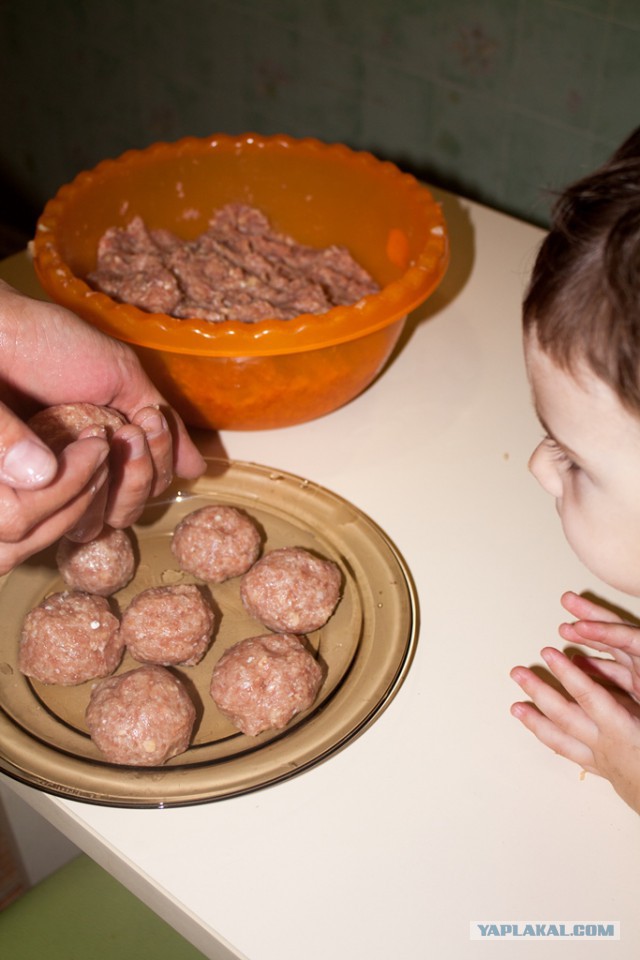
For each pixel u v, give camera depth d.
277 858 0.65
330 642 0.79
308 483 0.90
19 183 2.54
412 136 1.74
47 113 2.33
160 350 0.85
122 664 0.79
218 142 1.10
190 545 0.84
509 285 1.14
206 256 1.06
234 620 0.82
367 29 1.67
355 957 0.61
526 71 1.52
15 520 0.61
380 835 0.66
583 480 0.65
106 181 1.05
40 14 2.15
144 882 0.65
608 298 0.54
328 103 1.82
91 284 1.00
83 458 0.64
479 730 0.72
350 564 0.84
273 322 0.83
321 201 1.12
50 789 0.68
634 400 0.56
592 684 0.70
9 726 0.72
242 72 1.90
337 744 0.70
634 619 0.80
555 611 0.81
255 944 0.61
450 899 0.63
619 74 1.43
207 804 0.68
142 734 0.69
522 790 0.69
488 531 0.87
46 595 0.83
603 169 0.57
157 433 0.76
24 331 0.75
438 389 1.02
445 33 1.58
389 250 1.09
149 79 2.06
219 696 0.73
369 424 0.98
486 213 1.25
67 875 0.91
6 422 0.59
